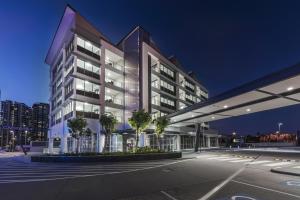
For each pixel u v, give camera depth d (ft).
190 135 208.44
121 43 175.52
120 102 161.17
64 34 152.97
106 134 111.34
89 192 35.12
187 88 234.17
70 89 137.18
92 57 140.97
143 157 88.63
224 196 31.42
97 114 138.41
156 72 176.35
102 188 37.81
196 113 123.95
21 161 93.81
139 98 156.56
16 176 52.95
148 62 166.81
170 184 40.34
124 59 168.25
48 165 76.07
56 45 166.40
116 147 141.38
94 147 133.08
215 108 109.09
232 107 106.63
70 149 134.62
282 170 52.29
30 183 43.68
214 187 37.35
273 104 96.12
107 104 146.92
